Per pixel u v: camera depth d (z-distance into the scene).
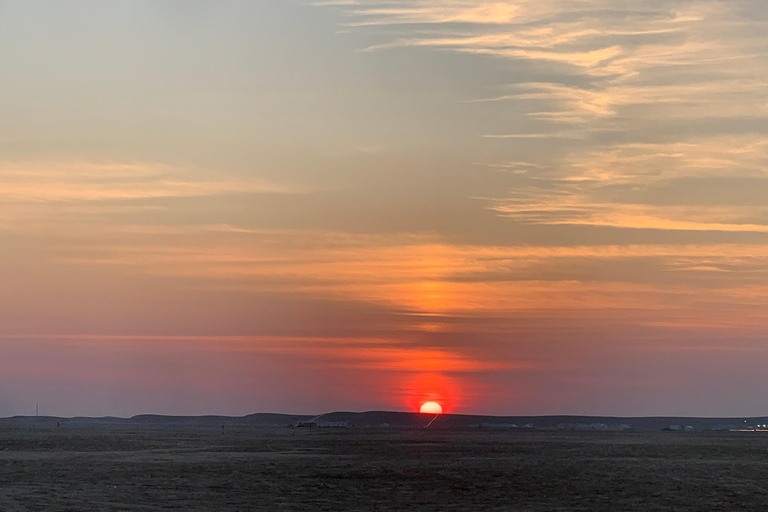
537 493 66.88
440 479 77.44
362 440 180.25
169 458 105.44
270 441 171.25
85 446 139.62
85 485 68.12
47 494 60.41
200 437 196.50
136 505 55.62
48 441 159.25
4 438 171.88
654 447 154.38
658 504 61.03
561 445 159.75
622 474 85.50
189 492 63.88
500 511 56.41
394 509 56.59
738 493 68.06
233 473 81.75
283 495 63.16
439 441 177.25
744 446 163.75
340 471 85.44
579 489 69.94
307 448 136.88
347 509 56.22
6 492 61.44
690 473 87.75
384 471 85.81
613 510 57.88
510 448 143.88
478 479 77.81
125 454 114.69
